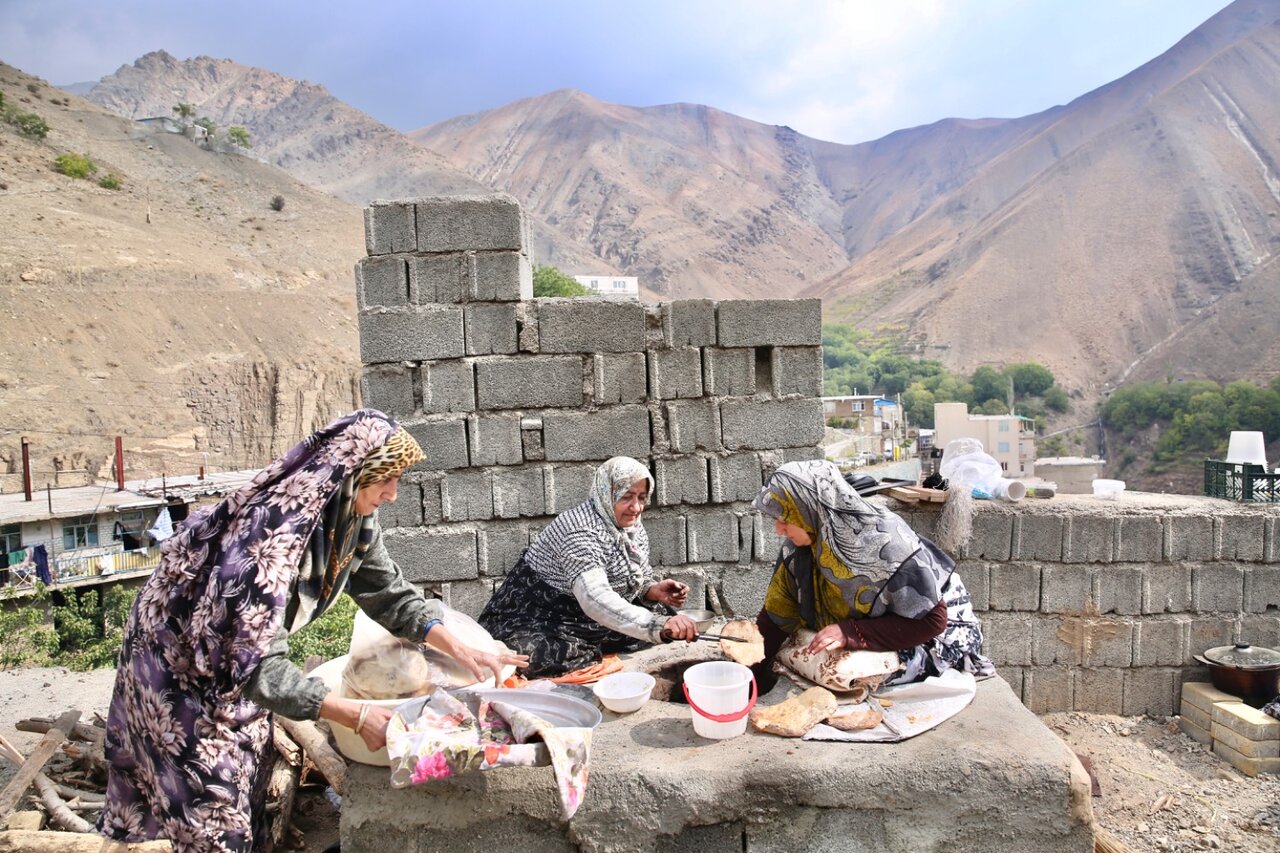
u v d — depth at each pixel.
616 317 4.32
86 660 9.90
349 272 76.88
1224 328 132.12
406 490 4.24
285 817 3.05
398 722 2.30
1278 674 4.62
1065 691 4.99
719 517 4.43
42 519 24.48
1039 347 146.00
